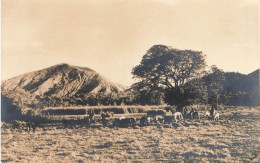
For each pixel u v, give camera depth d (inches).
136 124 871.7
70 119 826.8
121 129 808.3
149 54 848.3
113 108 954.7
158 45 826.2
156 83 946.7
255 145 606.9
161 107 1001.5
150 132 753.0
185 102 965.8
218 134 708.0
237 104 1009.5
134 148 590.2
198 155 538.0
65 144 632.4
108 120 872.3
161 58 843.4
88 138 690.2
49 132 758.5
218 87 959.0
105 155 547.8
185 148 583.2
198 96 964.6
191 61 888.3
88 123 850.8
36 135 718.5
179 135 703.7
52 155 551.2
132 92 1002.1
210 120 907.4
